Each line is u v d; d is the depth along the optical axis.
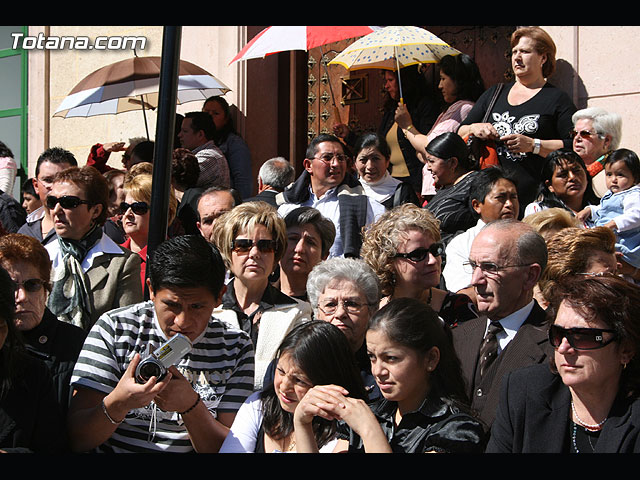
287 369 3.15
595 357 2.78
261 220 4.32
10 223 7.18
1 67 10.40
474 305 4.42
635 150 6.61
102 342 3.43
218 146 7.93
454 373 3.14
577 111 6.27
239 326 4.25
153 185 3.75
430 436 2.96
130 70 7.61
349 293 3.79
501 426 2.95
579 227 4.64
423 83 7.54
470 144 6.37
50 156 6.13
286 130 8.62
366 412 2.91
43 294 3.72
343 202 5.84
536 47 6.50
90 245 4.68
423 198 7.09
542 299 4.28
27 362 3.29
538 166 6.27
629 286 2.83
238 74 8.32
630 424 2.74
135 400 3.15
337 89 8.51
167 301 3.33
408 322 3.08
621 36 6.68
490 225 3.88
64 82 9.84
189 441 3.40
